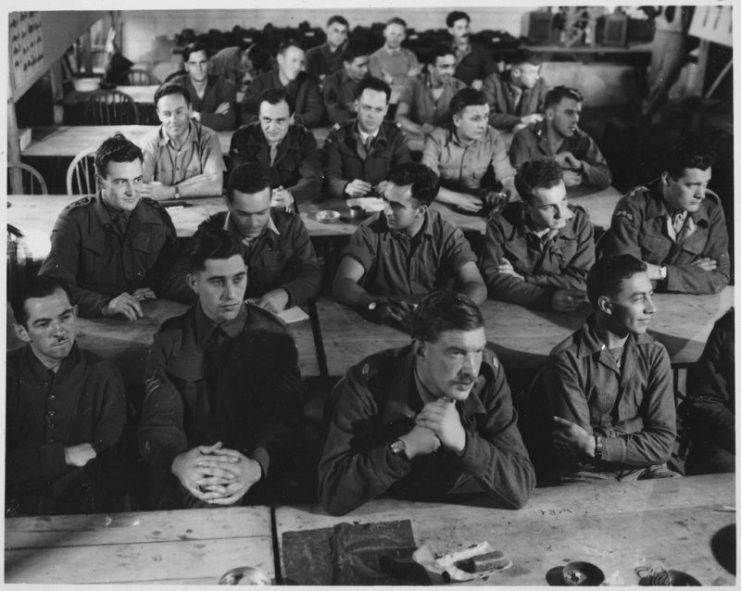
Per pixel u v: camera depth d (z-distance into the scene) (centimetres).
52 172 546
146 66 950
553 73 935
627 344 299
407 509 252
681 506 253
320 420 321
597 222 441
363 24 1000
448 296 254
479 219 447
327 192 482
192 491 271
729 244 473
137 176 366
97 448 297
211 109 633
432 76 661
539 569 229
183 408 299
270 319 308
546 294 366
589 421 304
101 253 372
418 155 571
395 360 267
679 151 384
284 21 982
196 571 228
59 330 291
